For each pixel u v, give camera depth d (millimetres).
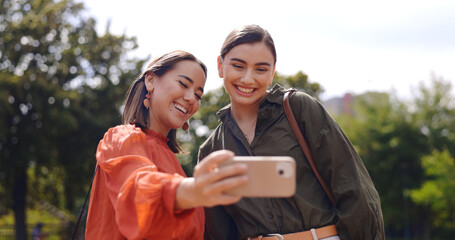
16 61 22609
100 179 2254
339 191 2584
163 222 1646
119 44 24344
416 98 44688
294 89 2793
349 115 45844
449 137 42781
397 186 42375
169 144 2805
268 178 1394
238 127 2785
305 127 2672
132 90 2645
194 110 2584
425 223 42688
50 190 25109
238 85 2629
